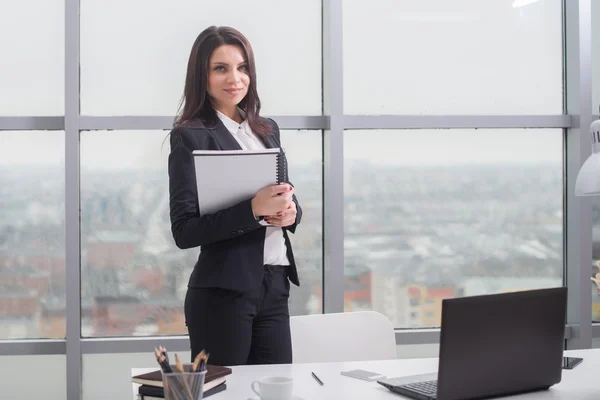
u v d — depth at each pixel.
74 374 3.38
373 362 2.04
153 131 3.51
